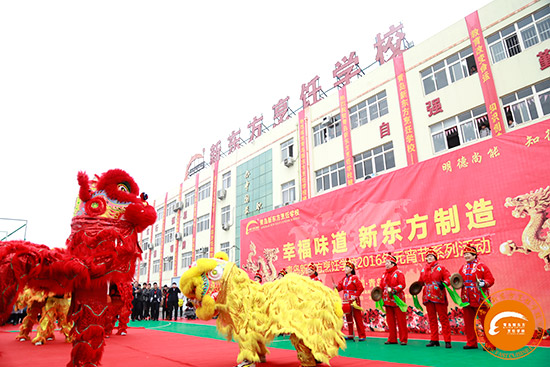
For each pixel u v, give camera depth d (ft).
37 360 16.16
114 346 21.01
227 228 63.57
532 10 32.12
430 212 24.26
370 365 13.62
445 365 13.17
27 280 9.25
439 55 38.06
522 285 19.30
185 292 13.85
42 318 22.56
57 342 23.09
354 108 46.32
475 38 35.35
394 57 42.65
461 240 22.31
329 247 31.01
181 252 76.23
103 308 10.45
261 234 38.63
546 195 19.13
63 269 9.50
